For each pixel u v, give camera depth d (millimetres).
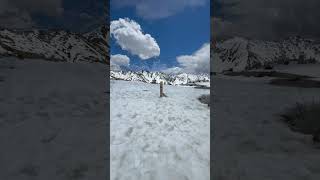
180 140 6441
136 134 6816
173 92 21984
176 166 4832
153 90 22969
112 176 4312
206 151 5613
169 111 10867
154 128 7625
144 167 4742
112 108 10266
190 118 9383
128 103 12453
